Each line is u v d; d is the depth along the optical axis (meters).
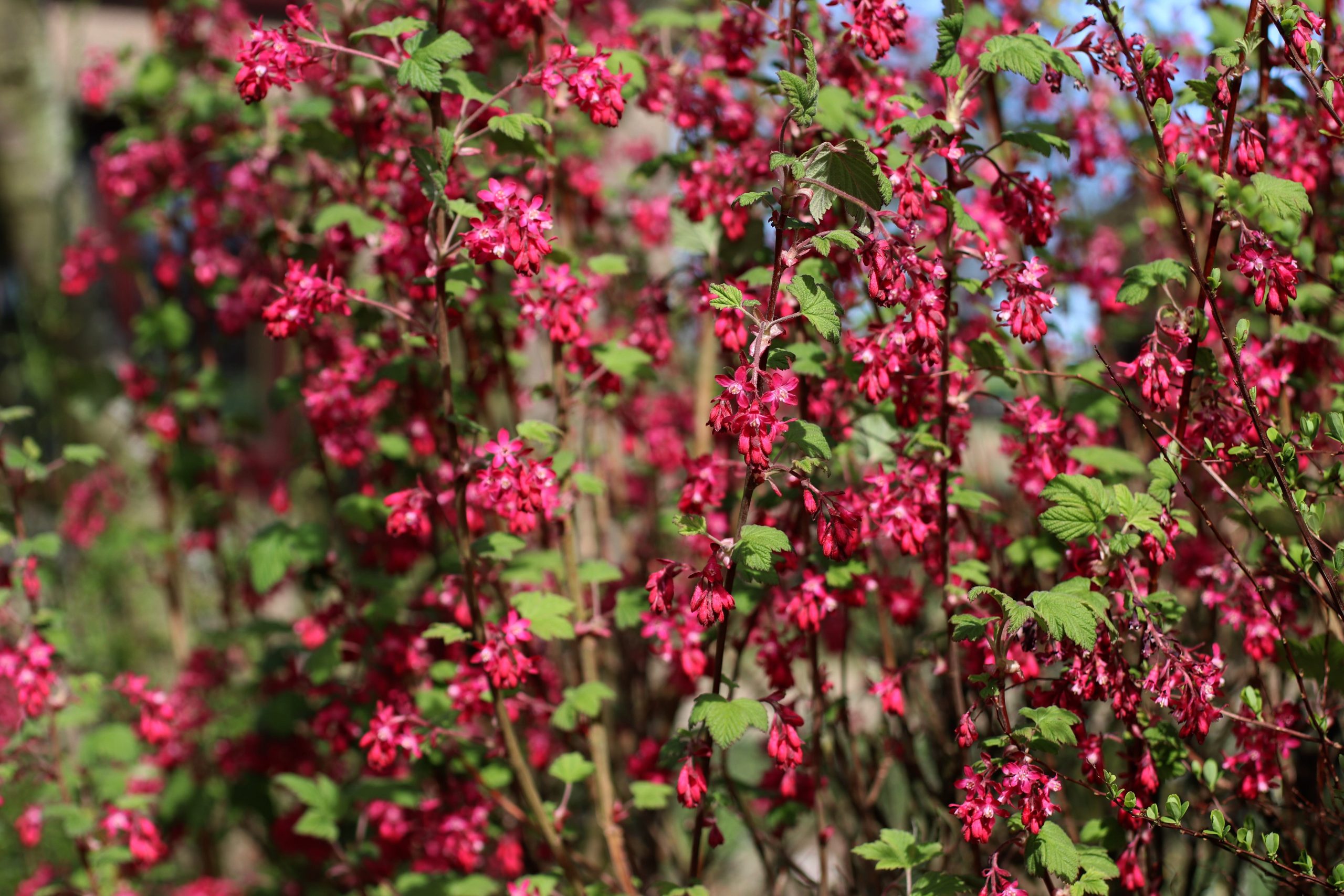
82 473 5.76
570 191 4.14
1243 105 3.27
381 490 4.22
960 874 3.10
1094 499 2.53
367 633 3.79
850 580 2.91
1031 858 2.36
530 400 4.29
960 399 2.83
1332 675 2.80
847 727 3.49
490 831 3.75
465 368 4.14
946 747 3.42
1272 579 2.80
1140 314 4.63
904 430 2.97
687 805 2.59
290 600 6.02
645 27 3.67
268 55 2.66
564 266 3.27
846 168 2.44
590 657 3.48
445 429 3.71
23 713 3.72
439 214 2.81
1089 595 2.34
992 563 3.26
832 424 3.22
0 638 3.64
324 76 3.73
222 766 4.62
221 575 5.22
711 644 3.48
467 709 3.28
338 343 4.17
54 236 6.18
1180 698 2.36
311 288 2.77
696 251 3.54
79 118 6.90
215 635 4.50
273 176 4.56
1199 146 3.01
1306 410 3.32
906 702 3.81
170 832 4.80
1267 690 2.86
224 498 5.10
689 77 3.55
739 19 3.34
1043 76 2.85
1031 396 3.13
